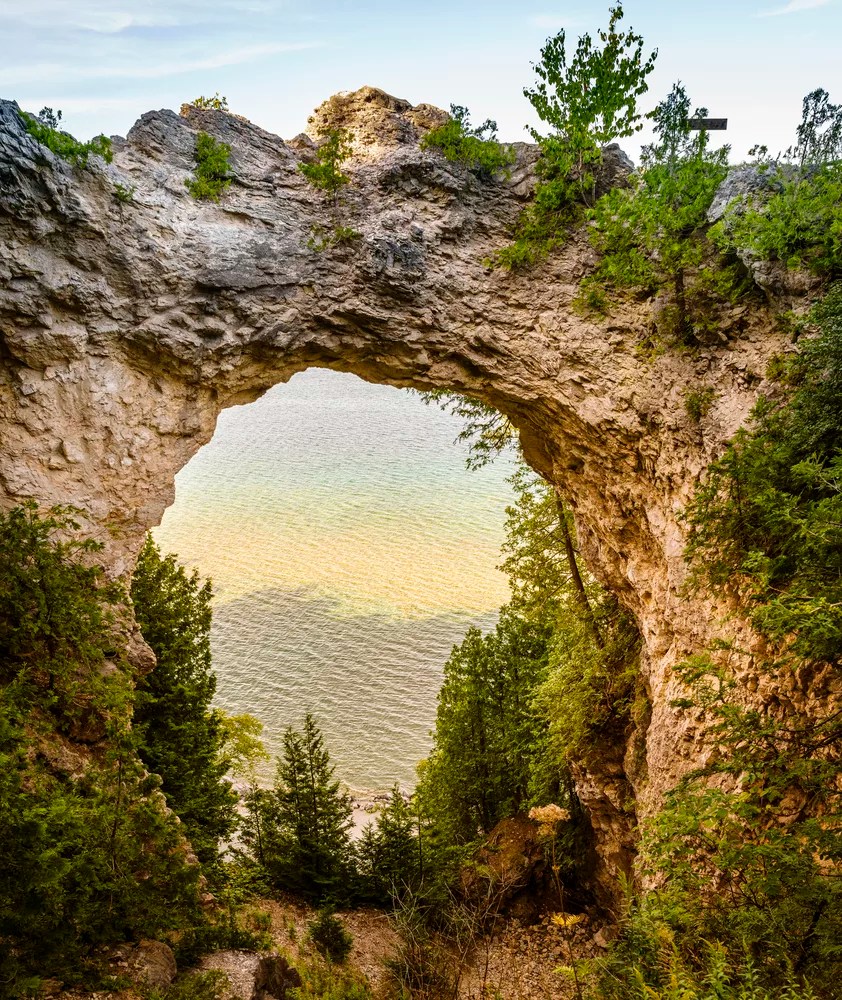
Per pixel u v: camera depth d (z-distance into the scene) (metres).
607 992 6.87
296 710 39.28
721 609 12.58
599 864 20.31
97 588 13.00
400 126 16.69
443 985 13.07
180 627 19.22
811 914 6.11
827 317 10.74
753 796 7.24
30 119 12.30
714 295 14.27
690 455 14.57
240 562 54.91
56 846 7.15
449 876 19.78
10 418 13.03
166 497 15.08
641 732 17.06
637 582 16.75
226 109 15.73
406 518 62.38
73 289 12.94
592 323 15.65
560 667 20.73
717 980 5.48
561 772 21.27
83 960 8.27
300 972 14.19
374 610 47.72
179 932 10.73
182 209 14.23
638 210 14.08
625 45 13.91
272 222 15.01
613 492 16.88
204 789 19.38
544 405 16.73
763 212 13.08
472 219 16.03
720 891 7.49
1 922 6.84
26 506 12.05
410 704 39.56
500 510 63.69
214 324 14.45
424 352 16.42
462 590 50.00
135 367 14.17
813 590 7.54
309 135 17.34
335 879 20.50
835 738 7.06
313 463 78.25
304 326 15.57
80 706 11.77
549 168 15.57
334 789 21.33
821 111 13.29
